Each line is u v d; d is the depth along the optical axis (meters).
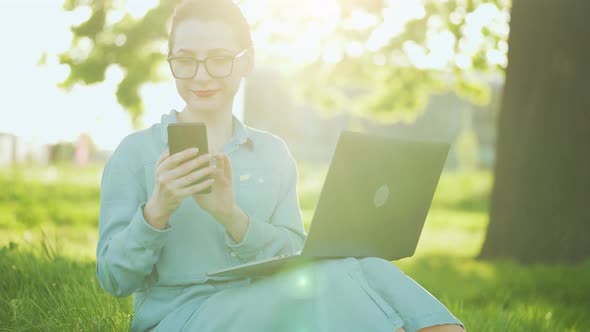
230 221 2.55
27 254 4.61
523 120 9.95
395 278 2.38
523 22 9.95
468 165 41.25
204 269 2.65
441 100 44.16
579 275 7.96
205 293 2.63
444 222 19.06
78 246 7.44
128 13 11.39
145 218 2.47
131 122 11.42
